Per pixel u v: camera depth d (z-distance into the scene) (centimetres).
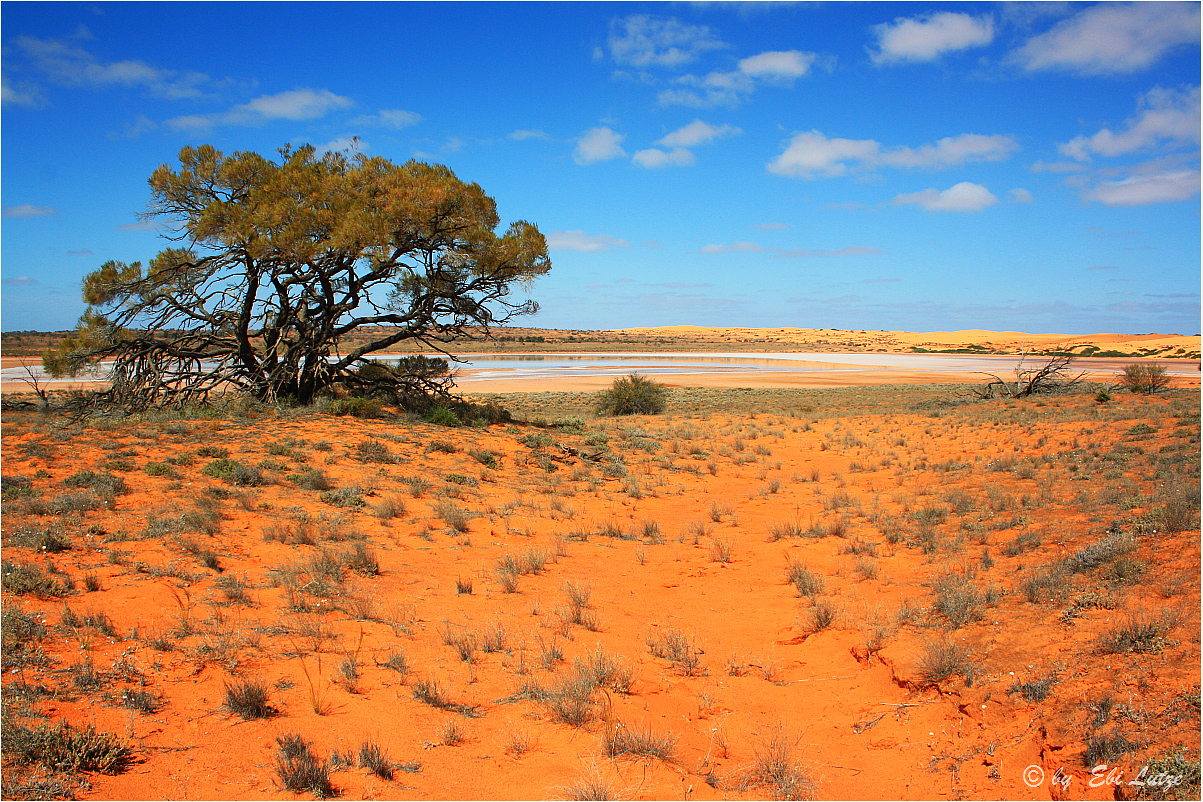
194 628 631
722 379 7581
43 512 971
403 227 2295
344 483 1403
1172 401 3155
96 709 469
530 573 943
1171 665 494
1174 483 1109
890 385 6581
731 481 1853
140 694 491
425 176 2347
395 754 459
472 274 2478
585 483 1717
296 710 506
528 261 2414
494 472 1741
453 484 1540
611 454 2138
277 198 2191
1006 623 657
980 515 1206
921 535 1102
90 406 2241
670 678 623
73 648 559
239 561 864
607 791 415
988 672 566
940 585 802
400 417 2420
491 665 623
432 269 2462
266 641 627
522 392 6109
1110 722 451
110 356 2433
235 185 2297
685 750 489
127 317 2303
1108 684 496
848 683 615
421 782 427
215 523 995
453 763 453
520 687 577
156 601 693
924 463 1973
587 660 627
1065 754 440
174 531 941
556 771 448
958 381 7125
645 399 4131
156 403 2358
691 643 707
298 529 1024
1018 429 2588
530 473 1788
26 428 1752
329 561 861
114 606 665
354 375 2639
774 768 458
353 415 2330
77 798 374
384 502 1256
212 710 491
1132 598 645
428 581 871
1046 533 993
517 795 417
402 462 1680
